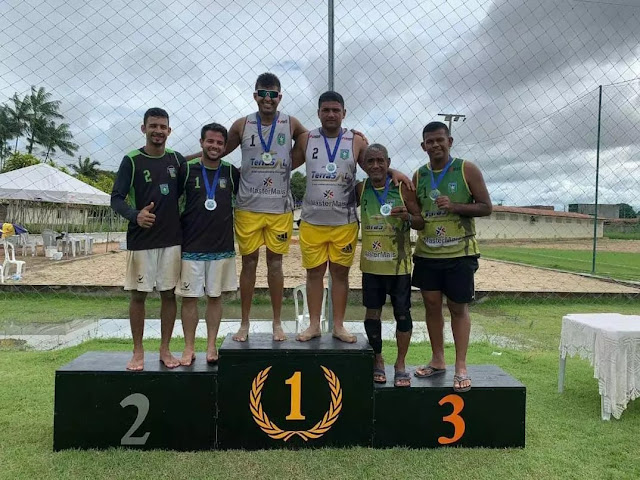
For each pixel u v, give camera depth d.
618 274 13.55
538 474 2.65
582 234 34.22
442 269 3.13
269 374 2.90
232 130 3.39
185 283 3.05
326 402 2.93
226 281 3.17
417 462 2.76
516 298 8.75
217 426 2.90
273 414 2.91
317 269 3.28
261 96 3.22
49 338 5.72
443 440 2.98
